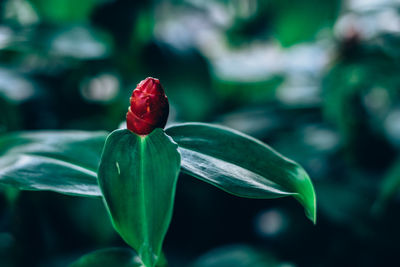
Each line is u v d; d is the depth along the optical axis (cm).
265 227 161
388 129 175
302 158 156
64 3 154
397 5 167
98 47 138
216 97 177
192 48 167
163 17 179
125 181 69
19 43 127
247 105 185
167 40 166
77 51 133
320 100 175
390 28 163
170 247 151
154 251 66
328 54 174
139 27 157
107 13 154
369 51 149
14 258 116
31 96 132
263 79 175
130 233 67
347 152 157
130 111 74
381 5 169
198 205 157
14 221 113
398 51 142
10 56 143
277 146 162
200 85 163
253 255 103
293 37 180
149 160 71
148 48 161
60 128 140
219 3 195
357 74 145
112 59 150
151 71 159
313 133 168
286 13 177
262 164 74
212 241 155
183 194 157
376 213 140
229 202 163
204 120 166
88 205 132
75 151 79
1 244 122
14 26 142
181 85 161
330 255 149
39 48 129
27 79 135
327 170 154
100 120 149
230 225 160
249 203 165
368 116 162
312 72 193
